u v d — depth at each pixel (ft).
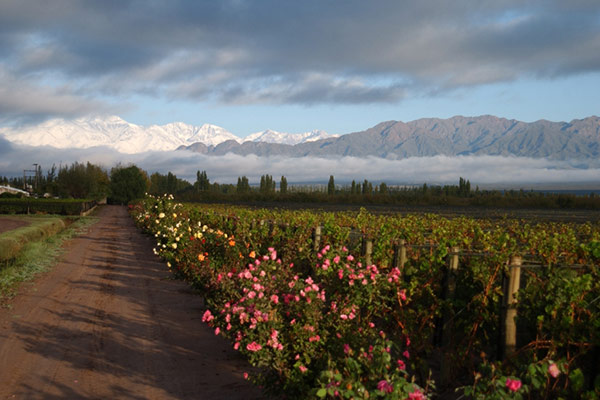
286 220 54.90
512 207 231.30
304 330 16.69
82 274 45.06
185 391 18.29
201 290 31.63
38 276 43.21
